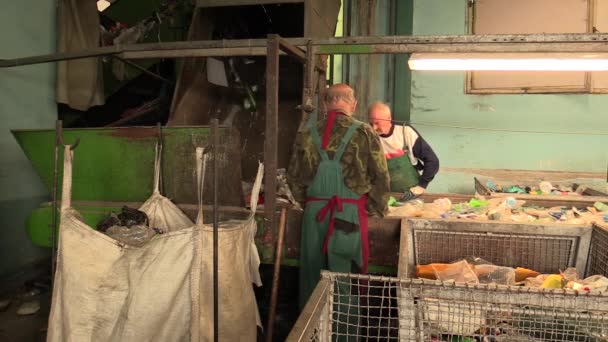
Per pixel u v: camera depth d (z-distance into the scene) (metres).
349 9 5.48
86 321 1.80
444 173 4.89
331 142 2.22
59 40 3.98
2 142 3.59
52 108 4.05
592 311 1.28
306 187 2.32
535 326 1.37
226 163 2.35
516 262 2.36
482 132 4.80
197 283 1.75
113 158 2.52
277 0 3.60
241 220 2.26
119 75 4.26
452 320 1.34
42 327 2.99
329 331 1.40
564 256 2.32
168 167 2.46
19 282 3.72
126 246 1.84
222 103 4.03
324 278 1.40
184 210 2.42
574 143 4.64
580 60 2.26
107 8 4.48
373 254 2.38
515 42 2.44
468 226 2.37
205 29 3.84
